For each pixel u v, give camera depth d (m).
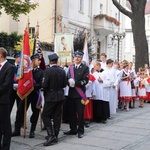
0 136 5.96
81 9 26.64
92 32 28.17
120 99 12.04
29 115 10.22
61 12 23.09
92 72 9.59
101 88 9.26
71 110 7.64
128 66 12.24
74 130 7.71
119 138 7.43
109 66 9.90
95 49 28.36
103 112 9.30
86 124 8.73
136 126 8.90
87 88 8.48
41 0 23.50
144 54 18.81
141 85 13.27
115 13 34.59
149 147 6.63
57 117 7.03
